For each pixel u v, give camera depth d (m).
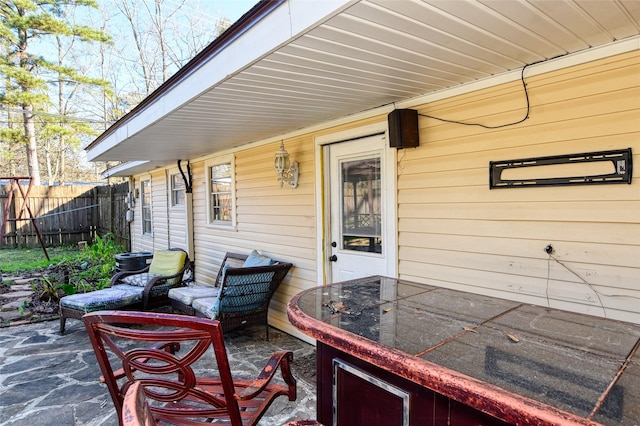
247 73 2.21
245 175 5.03
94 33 12.84
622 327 1.43
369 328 1.42
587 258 2.06
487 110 2.45
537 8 1.54
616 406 0.88
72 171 20.09
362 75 2.31
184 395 1.60
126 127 4.09
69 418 2.57
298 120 3.61
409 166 2.96
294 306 1.71
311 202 3.97
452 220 2.69
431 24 1.65
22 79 11.97
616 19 1.66
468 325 1.45
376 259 3.32
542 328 1.42
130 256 6.54
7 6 11.88
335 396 1.51
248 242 5.04
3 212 10.75
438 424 1.15
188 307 4.25
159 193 8.10
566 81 2.09
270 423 2.51
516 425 0.89
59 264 8.32
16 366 3.43
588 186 2.04
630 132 1.89
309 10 1.63
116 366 3.40
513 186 2.34
